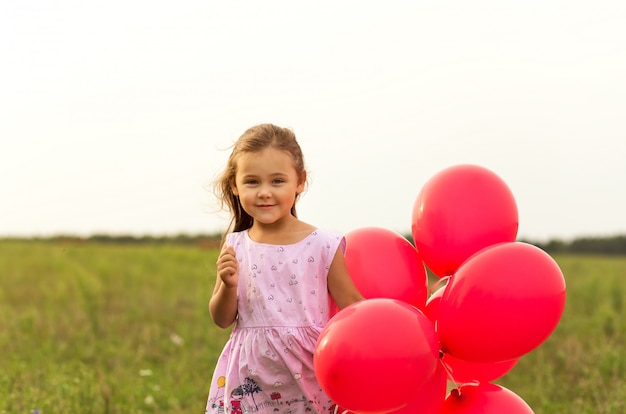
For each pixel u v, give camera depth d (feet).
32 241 76.48
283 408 12.09
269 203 12.08
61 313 35.60
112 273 52.49
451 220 12.07
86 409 19.19
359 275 12.37
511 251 11.10
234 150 12.50
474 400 11.96
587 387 22.39
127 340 29.86
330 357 10.31
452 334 11.15
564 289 11.10
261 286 12.22
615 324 33.12
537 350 28.37
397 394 10.32
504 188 12.37
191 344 28.91
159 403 20.47
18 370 23.03
